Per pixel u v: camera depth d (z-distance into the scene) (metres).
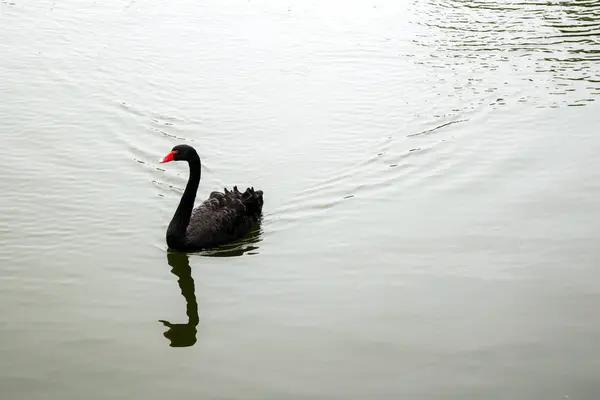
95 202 11.98
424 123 14.98
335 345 8.68
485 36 19.31
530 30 19.69
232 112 15.34
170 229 10.64
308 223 11.56
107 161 13.32
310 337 8.83
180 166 13.35
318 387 7.98
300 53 18.22
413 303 9.48
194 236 10.75
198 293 9.74
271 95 16.11
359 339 8.78
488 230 11.22
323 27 19.86
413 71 17.33
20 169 12.86
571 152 13.69
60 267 10.20
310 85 16.62
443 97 16.09
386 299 9.57
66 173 12.83
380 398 7.81
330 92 16.31
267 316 9.24
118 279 10.01
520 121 15.02
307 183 12.80
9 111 14.98
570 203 11.92
